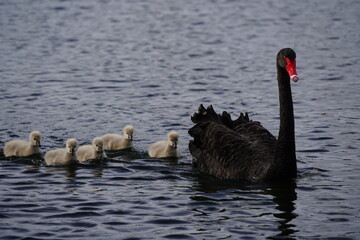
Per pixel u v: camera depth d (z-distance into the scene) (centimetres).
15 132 1778
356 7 3828
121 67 2530
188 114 1950
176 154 1619
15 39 3028
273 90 2208
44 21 3450
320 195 1333
